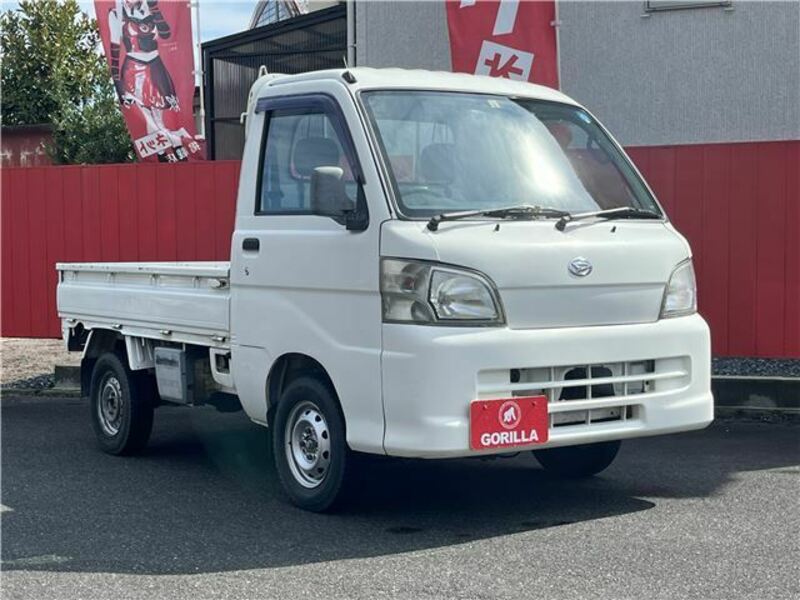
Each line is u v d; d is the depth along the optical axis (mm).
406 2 13672
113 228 12469
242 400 6883
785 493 6746
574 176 6473
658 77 12805
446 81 6645
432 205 5871
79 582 5191
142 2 15023
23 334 12906
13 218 12844
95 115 23734
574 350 5777
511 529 5984
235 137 18203
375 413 5754
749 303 10117
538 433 5641
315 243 6148
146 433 8375
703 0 12523
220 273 7051
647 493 6812
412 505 6574
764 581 5000
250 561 5465
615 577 5074
